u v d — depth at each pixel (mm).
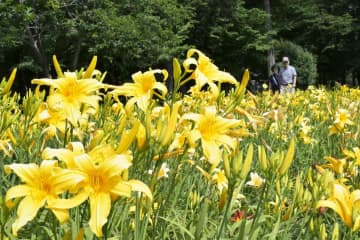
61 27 17797
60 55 21500
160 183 2820
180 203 2947
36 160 2461
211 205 2773
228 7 27656
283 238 2295
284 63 12539
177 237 2412
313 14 31891
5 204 1549
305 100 7336
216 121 1960
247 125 4117
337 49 33344
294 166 4570
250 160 1841
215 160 1884
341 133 4414
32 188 1408
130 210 2188
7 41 16516
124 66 21281
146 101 2127
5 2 15508
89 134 2596
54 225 1663
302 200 2434
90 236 1915
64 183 1375
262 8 32188
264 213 2693
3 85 2850
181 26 22625
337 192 1796
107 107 2580
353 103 6629
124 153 1548
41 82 1880
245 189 3787
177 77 2102
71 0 18234
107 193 1395
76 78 1940
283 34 34562
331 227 2840
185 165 2980
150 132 1759
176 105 1785
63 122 2402
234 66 29609
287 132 4961
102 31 17672
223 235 2160
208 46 28609
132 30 17750
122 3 18812
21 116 3533
